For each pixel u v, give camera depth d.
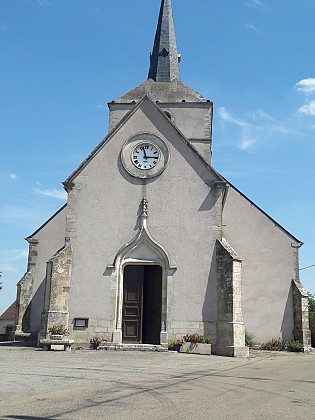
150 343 20.59
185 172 21.50
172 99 29.64
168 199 21.30
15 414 7.23
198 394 9.38
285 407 8.16
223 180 21.19
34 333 25.36
